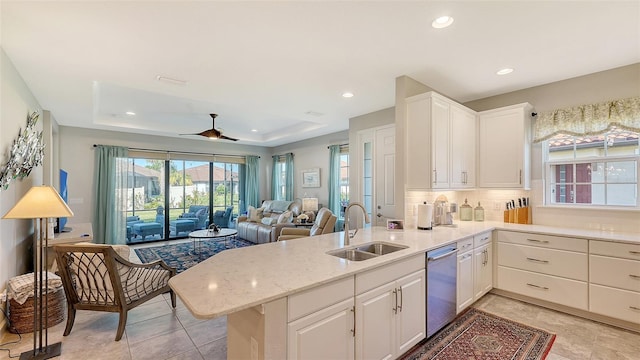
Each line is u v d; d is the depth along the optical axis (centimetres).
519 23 210
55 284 269
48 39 225
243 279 155
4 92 243
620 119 283
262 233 602
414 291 216
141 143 650
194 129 667
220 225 775
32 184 343
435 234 283
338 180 636
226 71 294
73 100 381
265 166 862
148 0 180
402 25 212
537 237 296
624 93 285
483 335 242
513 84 335
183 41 232
